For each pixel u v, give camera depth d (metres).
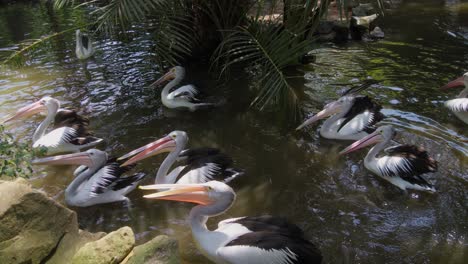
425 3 16.27
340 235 5.35
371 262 4.92
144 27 13.92
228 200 5.00
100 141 7.60
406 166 6.27
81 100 9.25
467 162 6.66
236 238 4.73
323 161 6.97
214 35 11.39
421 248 5.11
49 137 7.44
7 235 4.34
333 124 7.67
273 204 5.98
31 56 12.12
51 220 4.67
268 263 4.48
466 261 4.88
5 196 4.47
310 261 4.54
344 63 10.88
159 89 9.78
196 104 8.81
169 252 4.58
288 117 8.36
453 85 8.73
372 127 7.55
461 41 12.07
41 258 4.51
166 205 6.09
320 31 12.74
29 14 17.09
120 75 10.59
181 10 9.88
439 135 7.43
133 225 5.70
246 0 10.73
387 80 9.70
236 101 9.08
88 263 4.47
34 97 9.44
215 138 7.71
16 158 5.41
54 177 6.77
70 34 13.95
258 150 7.31
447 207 5.79
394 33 13.09
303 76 10.12
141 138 7.73
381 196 6.08
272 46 7.78
